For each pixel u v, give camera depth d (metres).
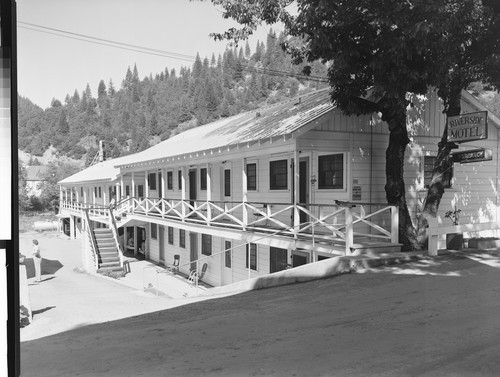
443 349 4.94
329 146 11.64
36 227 49.03
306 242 11.21
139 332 6.40
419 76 9.56
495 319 5.96
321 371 4.46
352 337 5.46
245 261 16.41
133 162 21.86
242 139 12.74
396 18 8.28
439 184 11.52
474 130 10.62
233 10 9.94
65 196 48.47
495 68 9.95
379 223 12.57
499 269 9.15
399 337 5.38
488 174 15.22
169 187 23.52
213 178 18.52
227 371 4.57
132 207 24.81
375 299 7.21
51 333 7.22
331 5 8.72
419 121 13.52
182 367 4.76
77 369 4.92
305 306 7.10
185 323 6.71
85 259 23.38
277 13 9.77
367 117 12.21
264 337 5.66
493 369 4.37
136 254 27.73
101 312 9.85
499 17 9.12
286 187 13.99
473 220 14.87
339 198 12.38
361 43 9.69
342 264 9.30
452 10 8.38
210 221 15.62
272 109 17.53
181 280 19.17
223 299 8.42
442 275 8.68
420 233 11.41
